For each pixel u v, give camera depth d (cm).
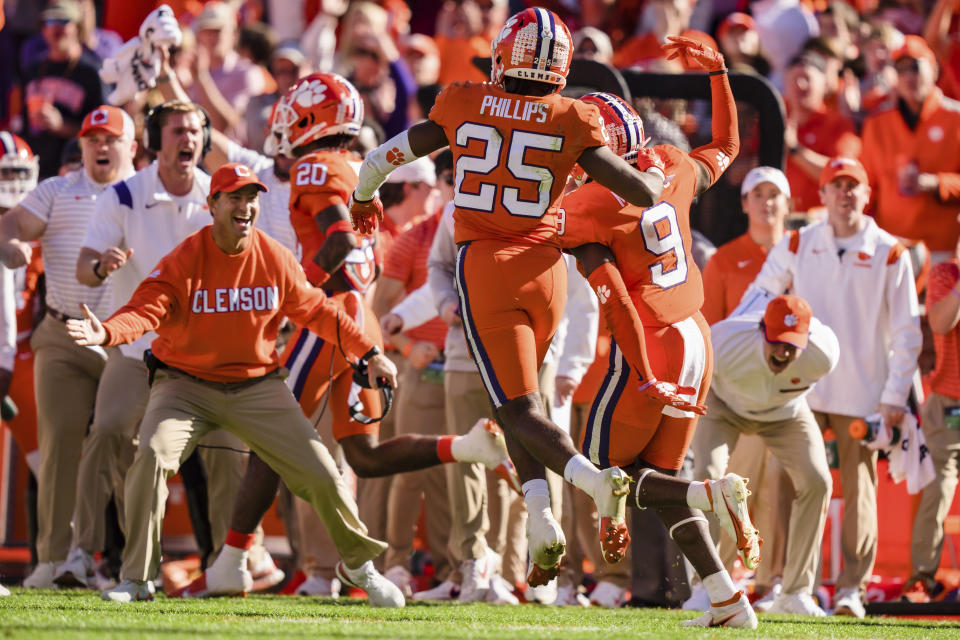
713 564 1592
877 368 2309
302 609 1733
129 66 2405
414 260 2506
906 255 2317
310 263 1883
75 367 2281
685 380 1608
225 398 1805
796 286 2345
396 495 2434
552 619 1706
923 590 2419
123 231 2158
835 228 2339
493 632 1413
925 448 2314
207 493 2327
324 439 2083
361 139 2555
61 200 2312
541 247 1505
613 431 1608
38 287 2456
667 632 1466
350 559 1867
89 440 2156
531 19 1482
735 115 1733
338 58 3691
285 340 2220
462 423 2253
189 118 2148
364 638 1302
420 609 1862
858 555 2277
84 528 2162
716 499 1503
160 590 2303
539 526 1502
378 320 2517
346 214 1886
